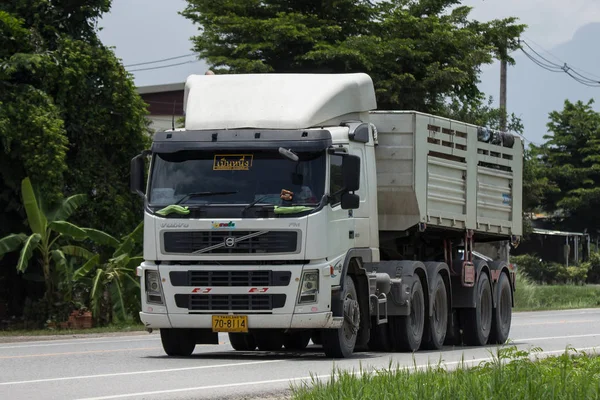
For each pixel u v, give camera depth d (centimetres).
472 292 4631
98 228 6750
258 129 3528
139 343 4541
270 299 3419
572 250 17912
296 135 3472
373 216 3912
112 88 6825
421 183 4175
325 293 3441
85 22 7000
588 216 18438
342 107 3766
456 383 2200
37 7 6806
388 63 8450
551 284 15350
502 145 4997
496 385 2144
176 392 2481
